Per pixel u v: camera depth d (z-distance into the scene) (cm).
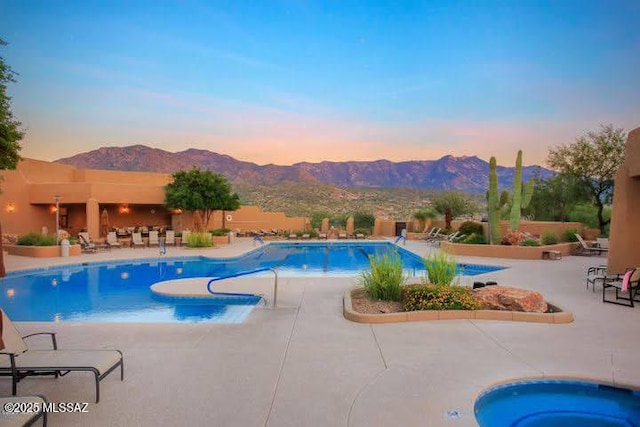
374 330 657
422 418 367
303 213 5412
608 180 2286
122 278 1383
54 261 1611
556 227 2136
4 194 2342
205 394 418
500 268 1481
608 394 457
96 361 418
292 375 469
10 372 405
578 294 968
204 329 667
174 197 2483
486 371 479
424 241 2606
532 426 404
